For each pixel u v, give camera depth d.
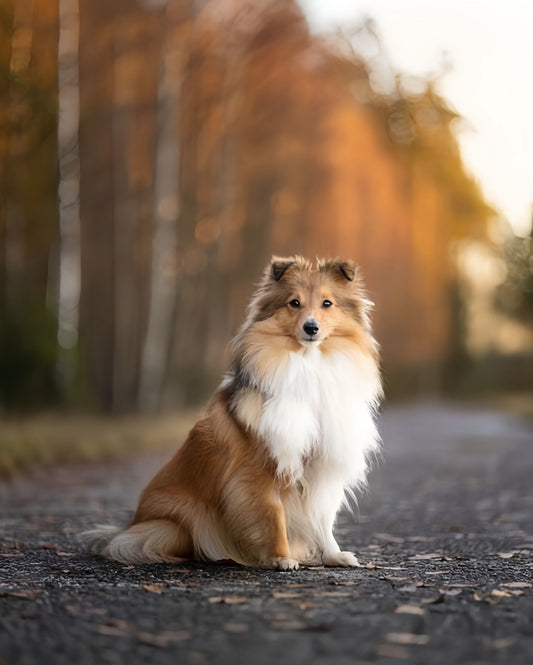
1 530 8.15
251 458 6.17
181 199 25.34
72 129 20.25
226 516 6.23
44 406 20.14
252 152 27.53
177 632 4.18
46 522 8.75
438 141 40.09
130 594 5.10
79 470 14.13
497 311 48.78
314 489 6.34
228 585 5.41
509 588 5.36
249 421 6.17
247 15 23.86
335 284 6.69
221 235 26.59
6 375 19.52
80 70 22.41
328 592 5.16
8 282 20.38
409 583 5.50
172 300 26.00
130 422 20.08
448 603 4.84
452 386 55.78
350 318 6.61
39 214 21.25
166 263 22.89
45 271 22.62
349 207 33.19
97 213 24.89
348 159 32.12
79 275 24.83
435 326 50.41
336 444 6.28
